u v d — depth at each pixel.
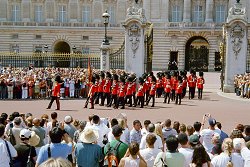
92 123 17.89
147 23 46.12
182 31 87.06
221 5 87.88
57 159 6.07
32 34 93.56
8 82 42.66
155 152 13.56
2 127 13.26
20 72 49.84
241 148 13.38
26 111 33.34
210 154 14.45
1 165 12.88
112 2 91.81
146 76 40.25
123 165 12.10
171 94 41.41
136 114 32.22
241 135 15.36
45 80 44.12
